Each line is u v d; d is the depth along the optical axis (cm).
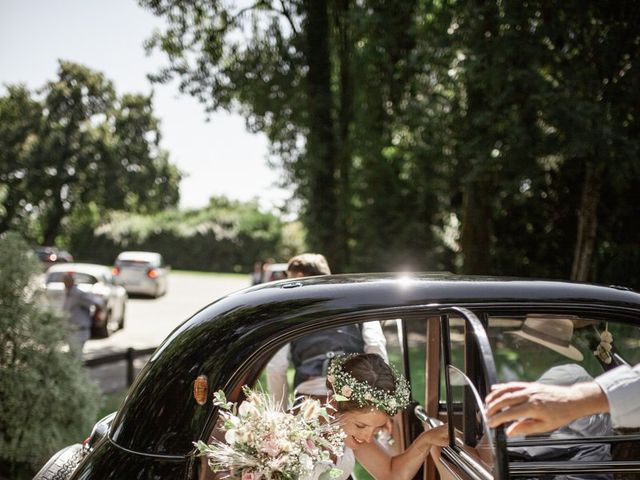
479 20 1042
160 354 217
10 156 4572
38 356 465
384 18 1415
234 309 221
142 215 5331
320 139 1527
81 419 482
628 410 167
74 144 4644
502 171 1155
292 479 192
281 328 215
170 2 1593
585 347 242
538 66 1043
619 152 991
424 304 222
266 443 191
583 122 949
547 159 1391
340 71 1692
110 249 4944
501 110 1059
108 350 1266
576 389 170
